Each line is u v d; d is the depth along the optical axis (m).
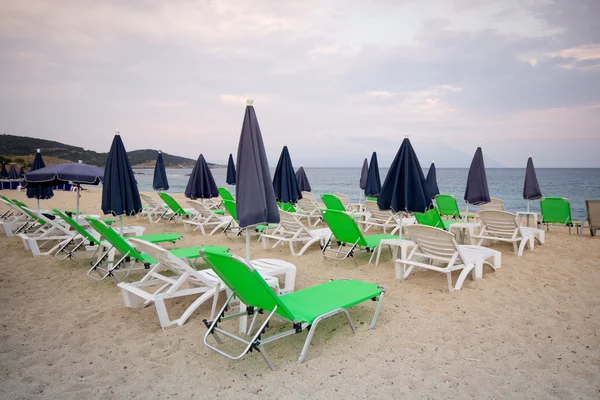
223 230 8.84
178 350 3.04
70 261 6.05
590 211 8.18
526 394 2.38
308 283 4.93
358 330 3.40
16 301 4.21
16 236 8.30
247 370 2.72
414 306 3.98
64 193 23.48
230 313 3.72
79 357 2.93
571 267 5.43
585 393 2.38
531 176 8.88
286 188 8.71
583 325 3.45
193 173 9.85
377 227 9.83
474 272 4.82
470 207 18.39
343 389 2.46
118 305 4.08
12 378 2.62
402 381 2.55
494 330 3.36
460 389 2.44
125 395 2.41
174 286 3.53
